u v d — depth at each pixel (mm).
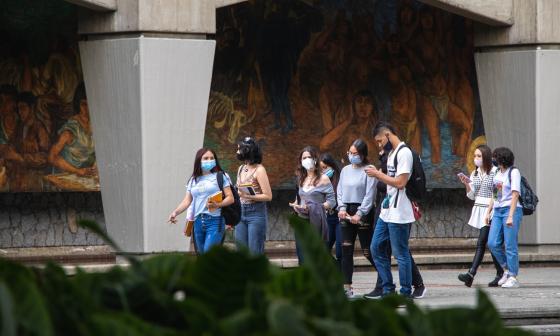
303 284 6887
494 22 50969
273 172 54062
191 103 44031
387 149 33781
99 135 44688
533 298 34188
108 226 44875
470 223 39656
